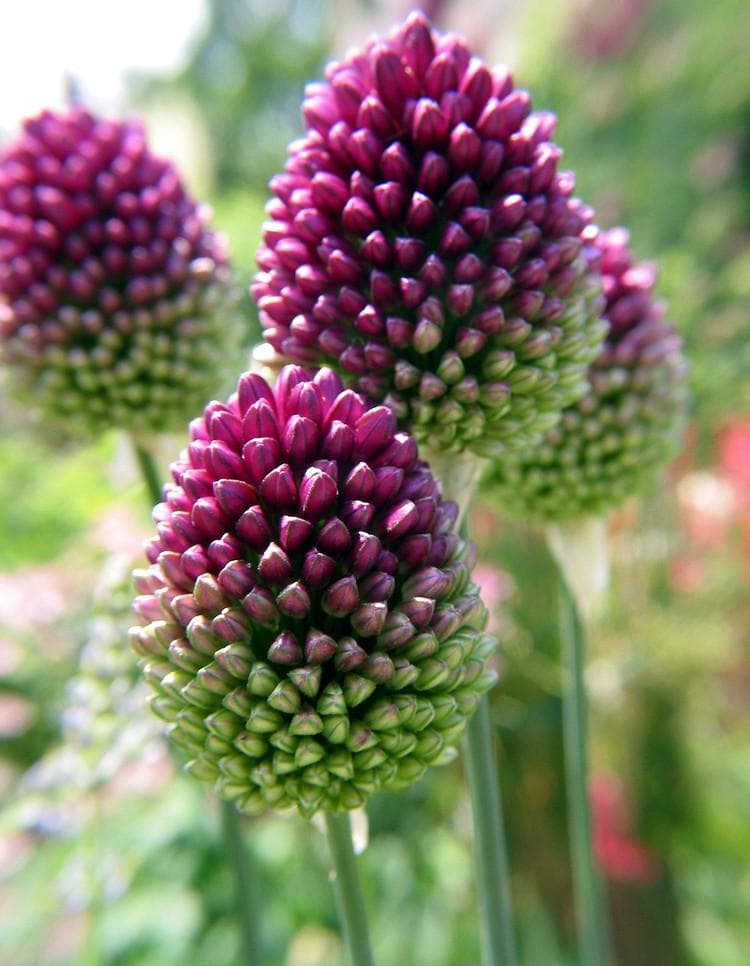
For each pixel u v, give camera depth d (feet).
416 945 0.53
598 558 0.36
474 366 0.25
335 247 0.24
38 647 0.57
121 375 0.35
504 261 0.24
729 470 0.65
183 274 0.35
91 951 0.45
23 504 0.67
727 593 0.62
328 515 0.20
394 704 0.20
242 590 0.20
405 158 0.24
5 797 0.55
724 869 0.70
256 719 0.20
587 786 0.37
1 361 0.36
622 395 0.34
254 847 0.55
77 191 0.35
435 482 0.21
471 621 0.21
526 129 0.25
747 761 0.73
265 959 0.50
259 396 0.21
